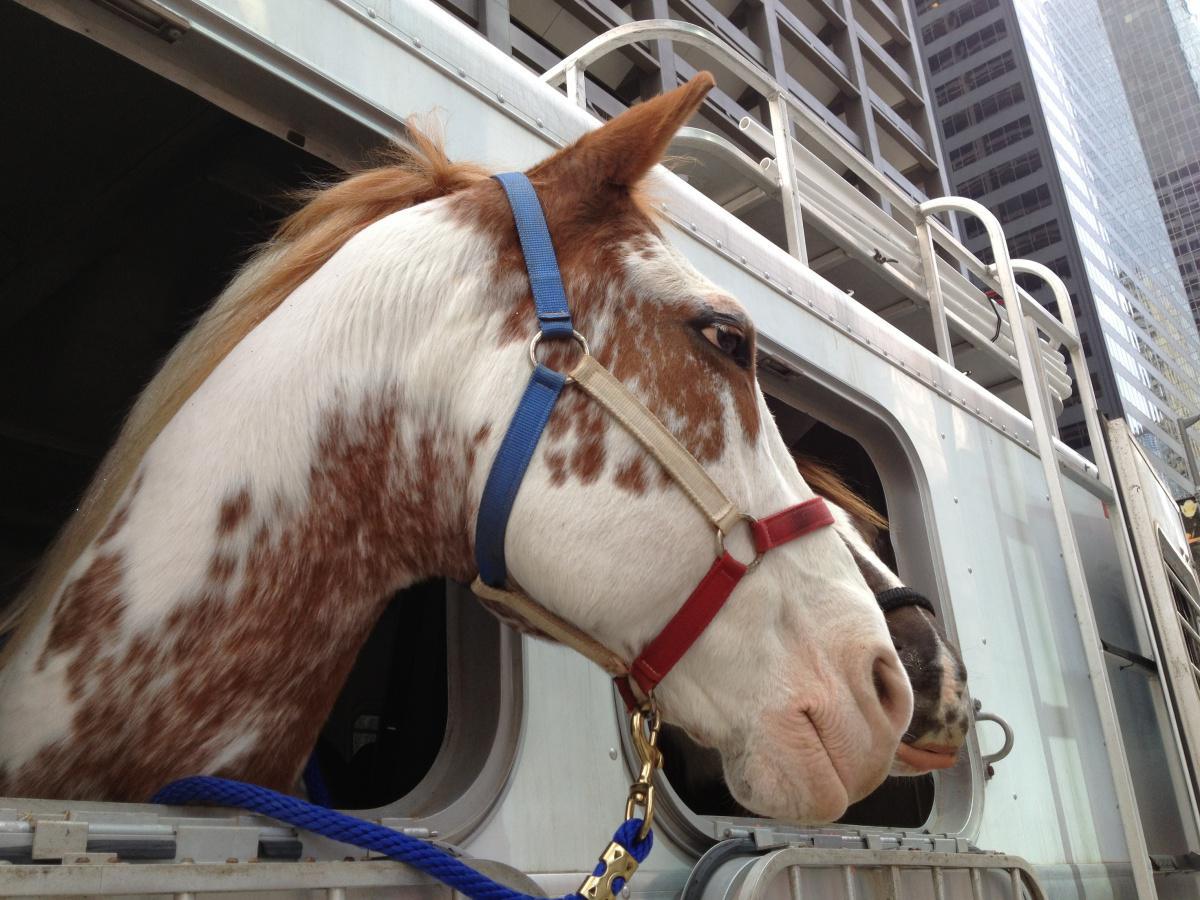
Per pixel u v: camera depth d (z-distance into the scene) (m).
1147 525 3.55
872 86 23.44
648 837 1.06
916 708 1.72
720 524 1.13
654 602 1.11
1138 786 2.98
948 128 54.97
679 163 2.02
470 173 1.40
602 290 1.21
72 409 2.66
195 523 1.11
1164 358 57.28
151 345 2.54
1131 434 3.79
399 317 1.21
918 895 1.69
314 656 1.12
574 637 1.17
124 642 1.06
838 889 1.53
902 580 2.41
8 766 1.05
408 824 1.12
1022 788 2.38
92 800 1.02
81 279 2.37
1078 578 2.73
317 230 1.36
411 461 1.19
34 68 1.84
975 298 3.50
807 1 20.41
